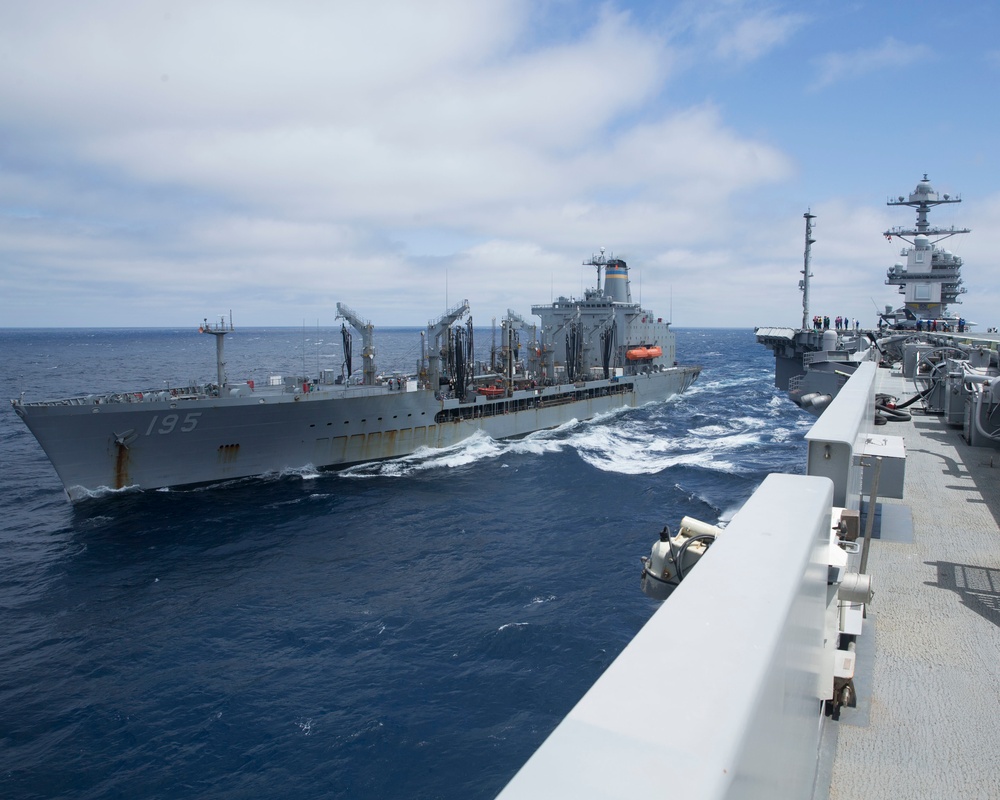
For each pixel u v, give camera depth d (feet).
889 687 14.80
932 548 22.11
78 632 79.46
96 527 112.37
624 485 134.21
